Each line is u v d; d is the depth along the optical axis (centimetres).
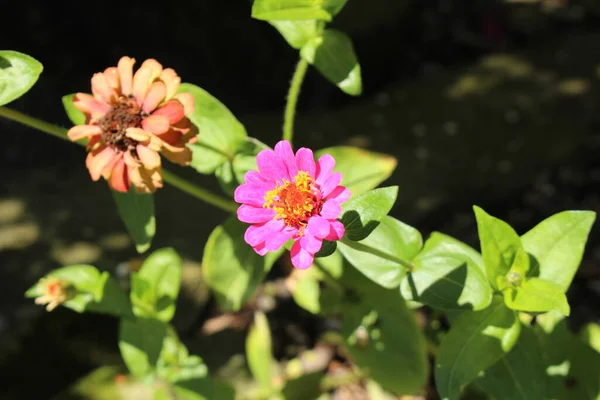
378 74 102
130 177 54
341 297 65
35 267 74
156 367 62
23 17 95
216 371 72
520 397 56
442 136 87
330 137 89
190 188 61
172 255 62
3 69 55
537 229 55
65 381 70
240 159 61
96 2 94
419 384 63
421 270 55
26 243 76
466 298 55
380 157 65
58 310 72
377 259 56
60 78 94
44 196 80
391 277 56
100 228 77
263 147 60
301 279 68
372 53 100
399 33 103
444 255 55
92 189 80
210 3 92
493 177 81
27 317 71
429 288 55
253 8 55
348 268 65
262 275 63
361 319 64
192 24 94
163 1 93
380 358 64
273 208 51
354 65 58
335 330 75
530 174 81
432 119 91
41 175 82
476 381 57
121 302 59
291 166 51
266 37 95
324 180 50
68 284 59
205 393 62
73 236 76
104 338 72
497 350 54
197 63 97
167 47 97
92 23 96
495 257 54
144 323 62
